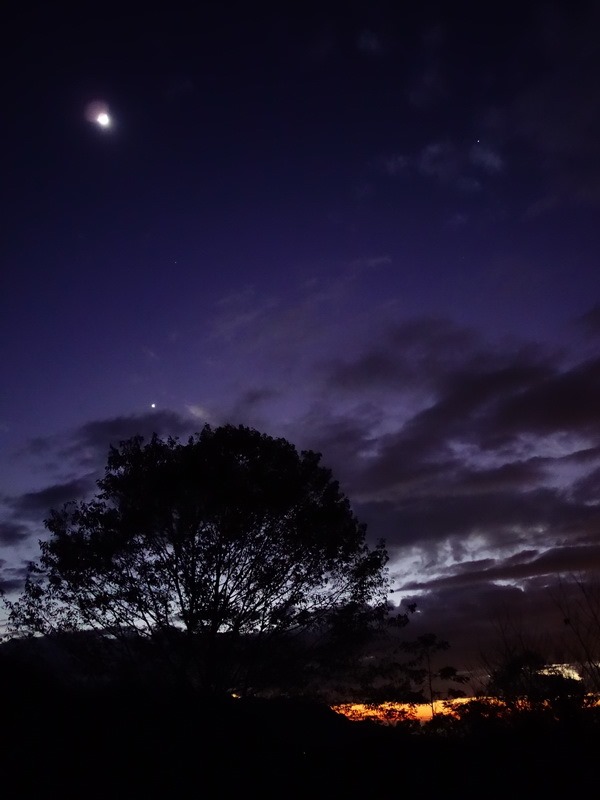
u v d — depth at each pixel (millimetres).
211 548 15484
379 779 9188
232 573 15734
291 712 13555
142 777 8797
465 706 10867
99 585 15844
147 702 11320
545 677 10133
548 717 9594
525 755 9000
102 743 9320
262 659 15484
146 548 16062
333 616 15953
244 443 16562
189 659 14891
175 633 15234
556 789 8219
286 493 16000
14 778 8102
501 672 10508
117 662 15023
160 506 16000
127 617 15625
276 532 16156
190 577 15430
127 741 9508
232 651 15312
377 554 16797
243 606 15531
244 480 16141
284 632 15711
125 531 15758
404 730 11617
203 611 15055
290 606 15875
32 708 9719
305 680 15586
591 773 8383
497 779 8617
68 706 10281
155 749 9484
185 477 15852
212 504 15742
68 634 15516
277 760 9984
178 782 8828
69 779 8367
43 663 13844
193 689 13758
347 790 8914
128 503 16328
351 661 15609
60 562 15758
